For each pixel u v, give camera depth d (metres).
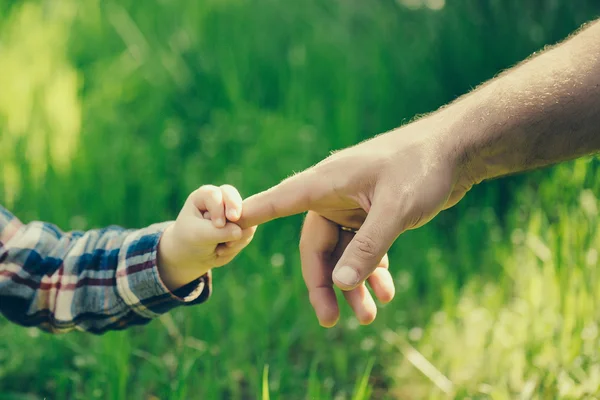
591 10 3.20
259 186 2.78
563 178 2.52
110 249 1.48
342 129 3.07
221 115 3.25
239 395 1.98
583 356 1.88
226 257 1.42
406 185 1.23
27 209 2.68
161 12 3.84
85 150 2.90
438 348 2.10
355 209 1.36
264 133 2.99
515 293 2.30
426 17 3.60
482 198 2.84
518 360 1.91
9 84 3.10
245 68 3.50
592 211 2.25
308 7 3.95
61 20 3.85
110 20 3.80
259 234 2.62
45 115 2.94
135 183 2.84
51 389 2.00
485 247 2.57
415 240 2.60
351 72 3.43
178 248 1.40
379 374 2.07
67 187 2.75
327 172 1.32
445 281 2.35
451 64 3.27
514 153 1.29
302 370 2.05
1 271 1.43
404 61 3.42
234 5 3.85
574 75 1.27
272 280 2.36
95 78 3.47
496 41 3.24
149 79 3.45
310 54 3.57
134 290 1.44
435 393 1.92
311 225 1.44
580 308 1.96
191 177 2.84
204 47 3.61
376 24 3.77
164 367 1.97
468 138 1.27
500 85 1.31
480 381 1.94
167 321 2.15
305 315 2.26
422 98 3.26
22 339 2.07
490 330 2.03
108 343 1.92
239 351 2.11
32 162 2.76
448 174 1.26
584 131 1.27
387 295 1.41
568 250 2.13
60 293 1.46
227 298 2.34
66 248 1.50
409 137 1.29
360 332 2.18
